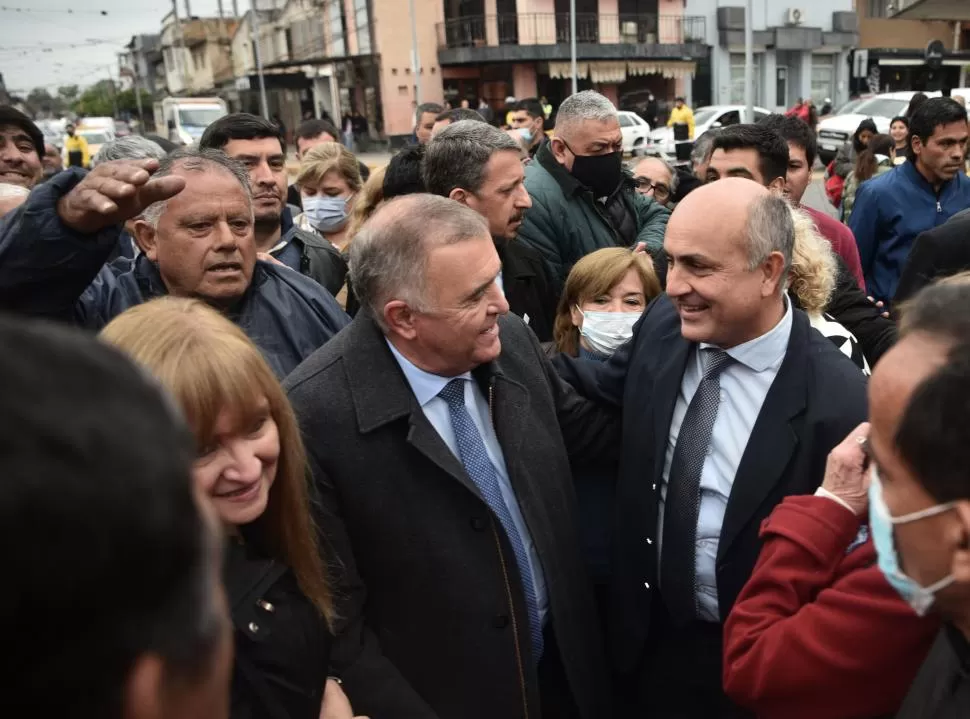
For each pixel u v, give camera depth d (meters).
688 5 28.31
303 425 1.56
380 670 1.47
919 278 2.13
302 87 30.72
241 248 1.85
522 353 1.84
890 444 0.83
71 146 19.41
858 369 1.65
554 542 1.74
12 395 0.41
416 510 1.56
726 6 28.41
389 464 1.56
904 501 0.83
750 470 1.61
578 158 3.24
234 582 1.16
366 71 28.16
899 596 1.07
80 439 0.41
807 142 3.19
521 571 1.71
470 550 1.58
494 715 1.60
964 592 0.83
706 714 1.82
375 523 1.56
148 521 0.42
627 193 3.62
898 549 0.88
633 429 1.85
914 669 1.10
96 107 69.19
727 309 1.56
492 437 1.74
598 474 2.06
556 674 1.85
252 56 36.81
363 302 1.61
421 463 1.57
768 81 28.97
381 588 1.60
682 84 28.70
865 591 1.11
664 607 1.86
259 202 2.95
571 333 2.45
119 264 2.20
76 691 0.42
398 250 1.50
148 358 1.14
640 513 1.83
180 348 1.15
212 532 0.50
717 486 1.68
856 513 1.29
